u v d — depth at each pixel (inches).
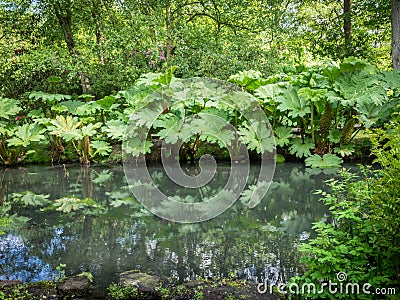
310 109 265.9
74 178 226.1
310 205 157.2
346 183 105.7
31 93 312.0
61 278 93.5
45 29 406.0
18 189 196.9
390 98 272.2
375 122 253.3
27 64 350.3
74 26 388.5
